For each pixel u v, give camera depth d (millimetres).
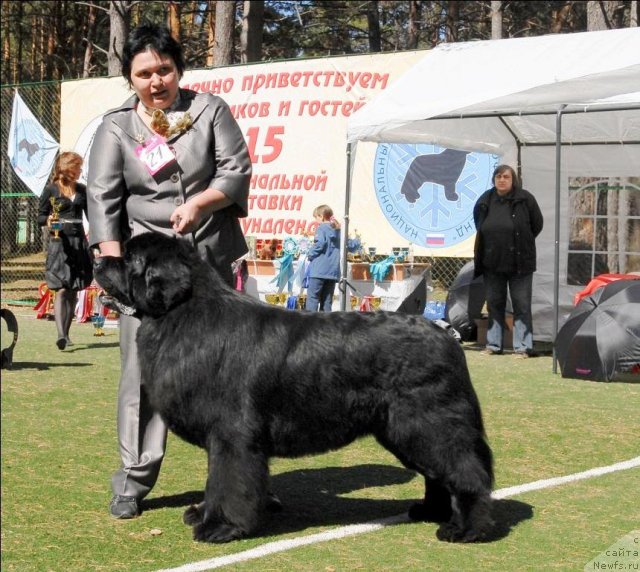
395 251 14594
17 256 28094
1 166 21188
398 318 4715
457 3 31125
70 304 12125
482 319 13438
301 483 6055
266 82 16438
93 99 17891
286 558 4523
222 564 4422
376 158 15469
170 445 7055
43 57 34344
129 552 4605
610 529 5012
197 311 4590
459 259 18844
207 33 32219
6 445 6957
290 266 15172
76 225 11961
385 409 4641
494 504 5496
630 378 10062
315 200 15969
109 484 5918
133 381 5238
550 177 13227
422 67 12000
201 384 4547
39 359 11336
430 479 5109
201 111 5219
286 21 32812
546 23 35531
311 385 4582
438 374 4605
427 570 4359
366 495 5770
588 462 6598
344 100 15719
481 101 10492
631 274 11812
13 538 4820
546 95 10320
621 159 12648
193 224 5016
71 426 7641
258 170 16516
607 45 11141
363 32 35250
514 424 7867
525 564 4449
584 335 10258
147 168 5113
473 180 14664
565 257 13219
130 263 4582
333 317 4707
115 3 21969
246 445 4582
